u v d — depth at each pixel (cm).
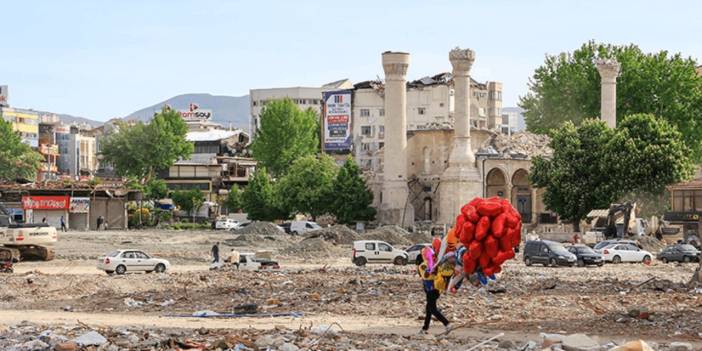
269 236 10081
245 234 10488
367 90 19400
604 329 3034
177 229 13488
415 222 13175
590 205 10550
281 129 17250
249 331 2833
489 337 2800
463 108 12512
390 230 10088
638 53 14112
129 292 4512
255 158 17550
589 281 4912
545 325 3120
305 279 5078
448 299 3938
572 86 13975
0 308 3906
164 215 14638
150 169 17312
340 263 7356
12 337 2664
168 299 4156
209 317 3466
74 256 7481
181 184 18100
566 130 10812
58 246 8606
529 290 4438
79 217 12694
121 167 17250
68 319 3391
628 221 9838
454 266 2691
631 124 10625
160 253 7988
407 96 19725
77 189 12650
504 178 13312
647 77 13388
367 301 3912
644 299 3928
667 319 3244
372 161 17150
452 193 12425
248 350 2438
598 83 13875
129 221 13762
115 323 3225
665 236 10138
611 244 7362
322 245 8469
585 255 6875
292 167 13675
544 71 14612
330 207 13088
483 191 12888
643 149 10288
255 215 14375
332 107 19100
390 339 2709
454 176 12419
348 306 3734
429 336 2764
